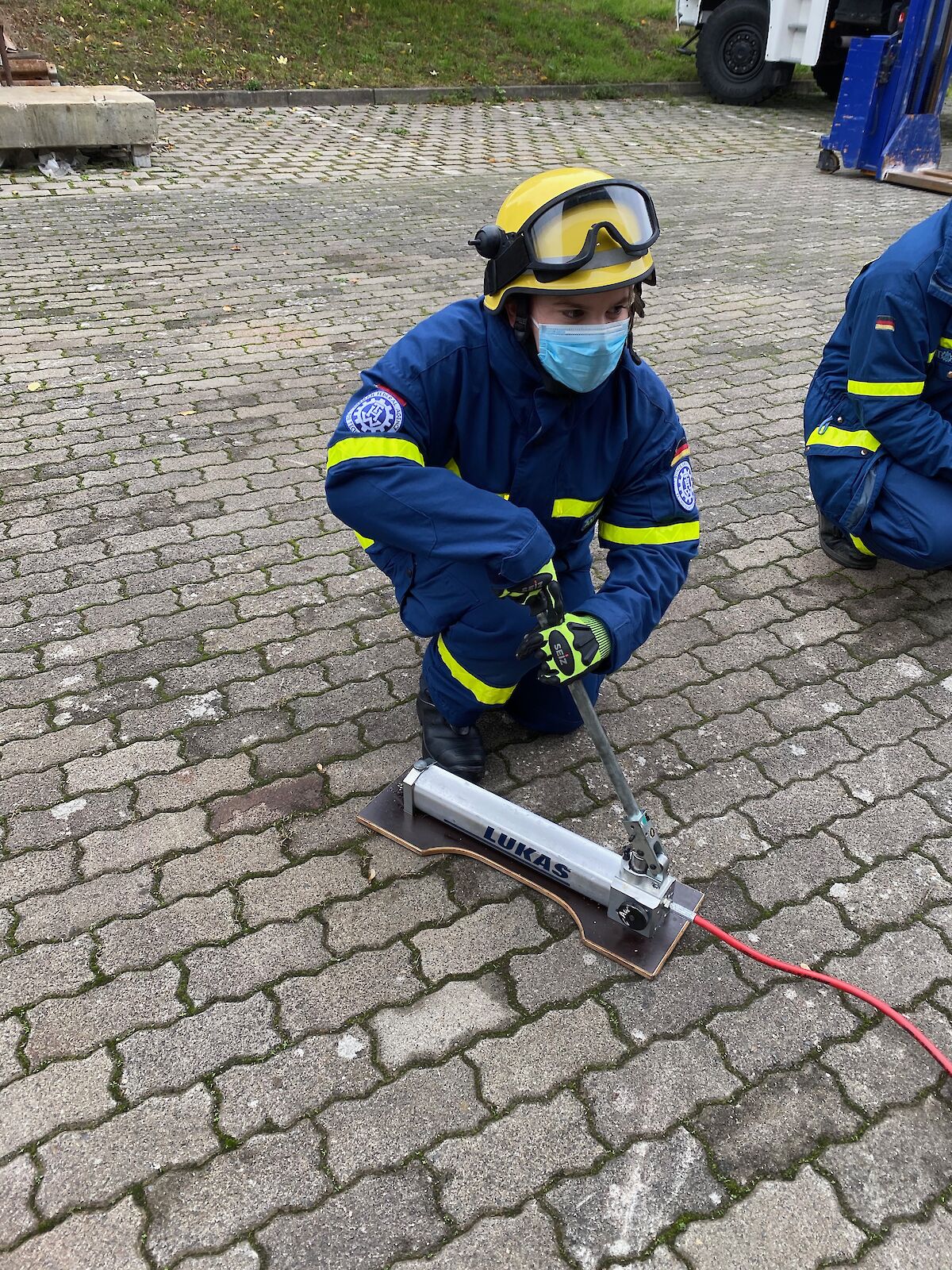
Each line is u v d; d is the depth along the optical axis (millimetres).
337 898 2227
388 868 2307
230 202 7605
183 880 2254
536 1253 1613
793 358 5234
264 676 2900
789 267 6648
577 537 2303
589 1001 2023
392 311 5621
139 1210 1655
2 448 4078
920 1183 1730
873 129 8938
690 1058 1921
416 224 7289
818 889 2293
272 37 11695
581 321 1824
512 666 2340
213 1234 1625
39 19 10742
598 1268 1596
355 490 1926
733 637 3143
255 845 2352
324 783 2533
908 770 2641
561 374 1882
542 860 2189
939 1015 2023
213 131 9656
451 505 1856
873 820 2480
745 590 3381
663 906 2084
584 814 2469
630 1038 1954
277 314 5543
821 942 2168
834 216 7887
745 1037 1965
